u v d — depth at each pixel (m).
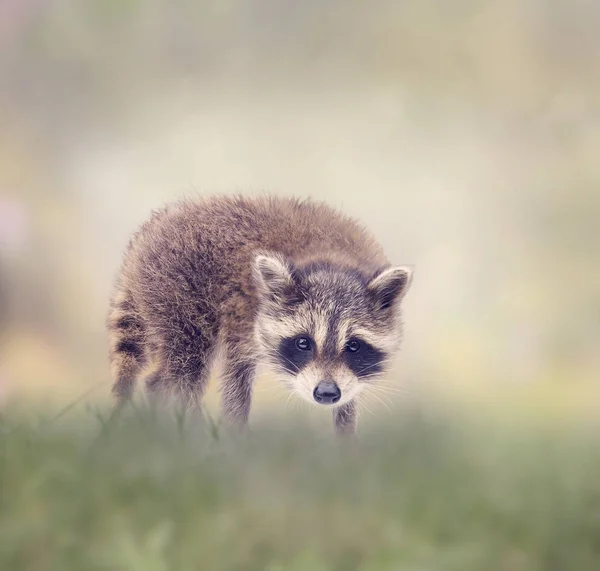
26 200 19.19
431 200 20.44
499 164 20.61
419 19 21.30
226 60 21.03
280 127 21.20
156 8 20.27
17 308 17.05
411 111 21.09
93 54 20.12
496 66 21.11
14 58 19.80
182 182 20.22
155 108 20.62
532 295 18.25
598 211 19.77
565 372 15.80
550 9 20.94
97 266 18.70
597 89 20.81
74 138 20.08
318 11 21.38
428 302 18.48
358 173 20.97
